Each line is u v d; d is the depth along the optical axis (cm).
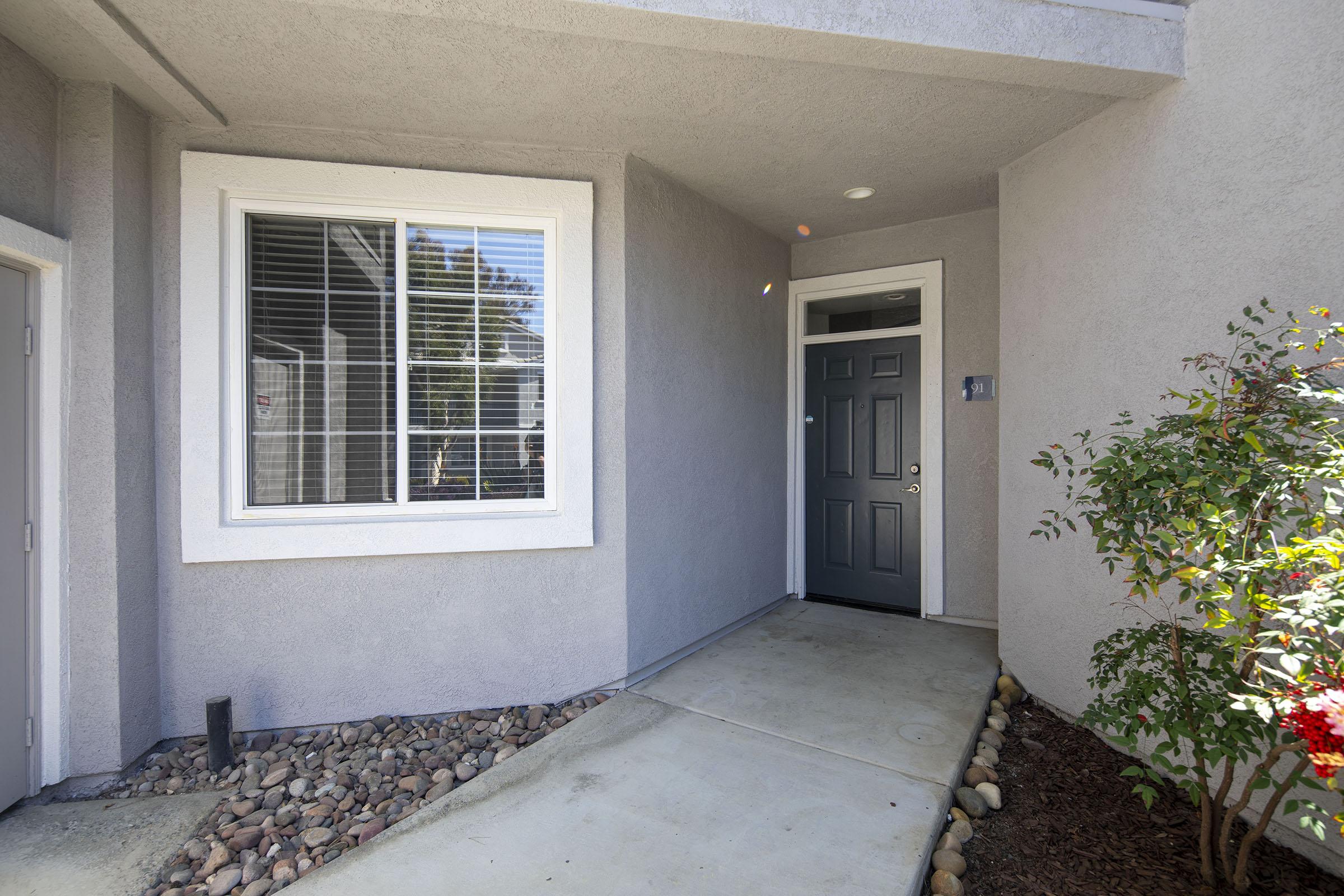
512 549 312
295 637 293
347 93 269
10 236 225
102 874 206
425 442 313
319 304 302
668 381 367
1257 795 217
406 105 279
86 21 214
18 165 235
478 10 203
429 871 199
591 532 321
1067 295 302
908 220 443
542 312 325
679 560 378
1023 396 332
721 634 418
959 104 278
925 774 250
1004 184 350
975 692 327
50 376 248
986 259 425
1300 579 154
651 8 204
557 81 261
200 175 280
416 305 311
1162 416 252
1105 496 187
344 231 304
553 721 307
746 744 277
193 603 284
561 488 321
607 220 328
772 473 479
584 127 302
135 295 269
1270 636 149
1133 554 177
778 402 487
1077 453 294
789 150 328
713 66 250
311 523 293
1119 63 237
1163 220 253
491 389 320
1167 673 213
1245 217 223
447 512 313
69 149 253
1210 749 181
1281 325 203
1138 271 263
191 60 244
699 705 315
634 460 341
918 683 339
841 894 188
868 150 328
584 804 234
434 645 309
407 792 251
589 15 206
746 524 446
